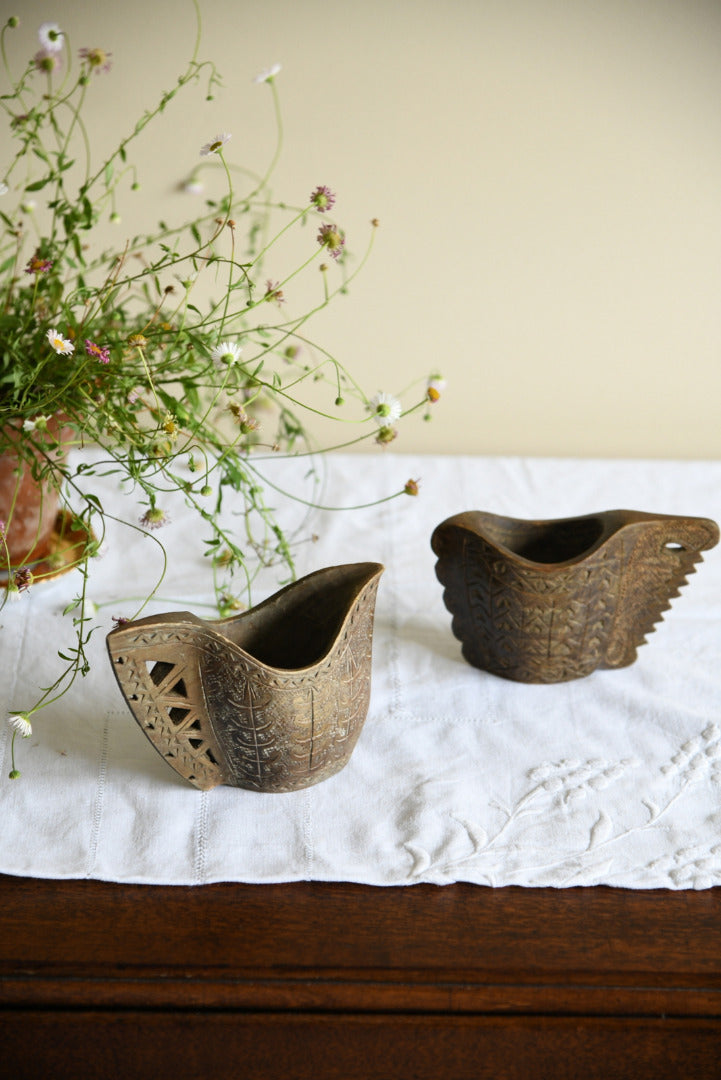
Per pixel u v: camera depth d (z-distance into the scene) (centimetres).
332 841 78
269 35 115
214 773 80
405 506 107
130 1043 72
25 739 83
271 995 71
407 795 81
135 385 88
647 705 86
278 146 119
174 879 75
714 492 109
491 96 117
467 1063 72
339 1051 72
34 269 88
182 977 71
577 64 116
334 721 78
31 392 87
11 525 92
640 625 89
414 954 73
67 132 117
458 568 86
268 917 74
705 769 82
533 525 89
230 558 92
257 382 88
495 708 87
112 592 95
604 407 130
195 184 119
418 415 129
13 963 71
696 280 125
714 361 128
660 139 119
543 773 82
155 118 117
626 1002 71
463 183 120
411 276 124
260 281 123
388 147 119
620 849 77
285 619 81
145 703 76
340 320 125
